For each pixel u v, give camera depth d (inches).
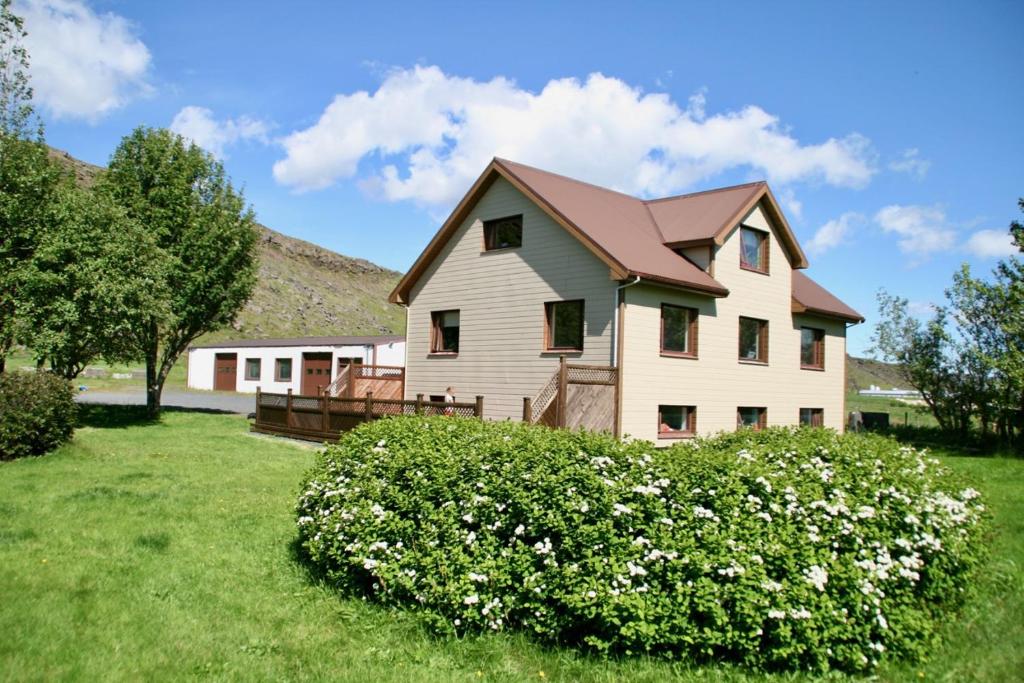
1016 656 201.3
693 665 184.4
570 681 177.8
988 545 270.4
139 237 821.2
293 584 250.7
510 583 201.9
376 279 4936.0
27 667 176.1
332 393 764.6
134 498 385.7
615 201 819.4
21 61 775.1
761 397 795.4
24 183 748.0
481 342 749.3
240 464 538.3
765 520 196.1
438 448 241.0
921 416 1449.3
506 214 737.0
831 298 968.3
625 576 187.3
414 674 180.4
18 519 326.6
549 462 213.5
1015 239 850.1
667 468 207.6
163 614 218.2
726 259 745.6
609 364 633.6
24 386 528.4
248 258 1031.6
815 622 179.2
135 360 850.1
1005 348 853.8
